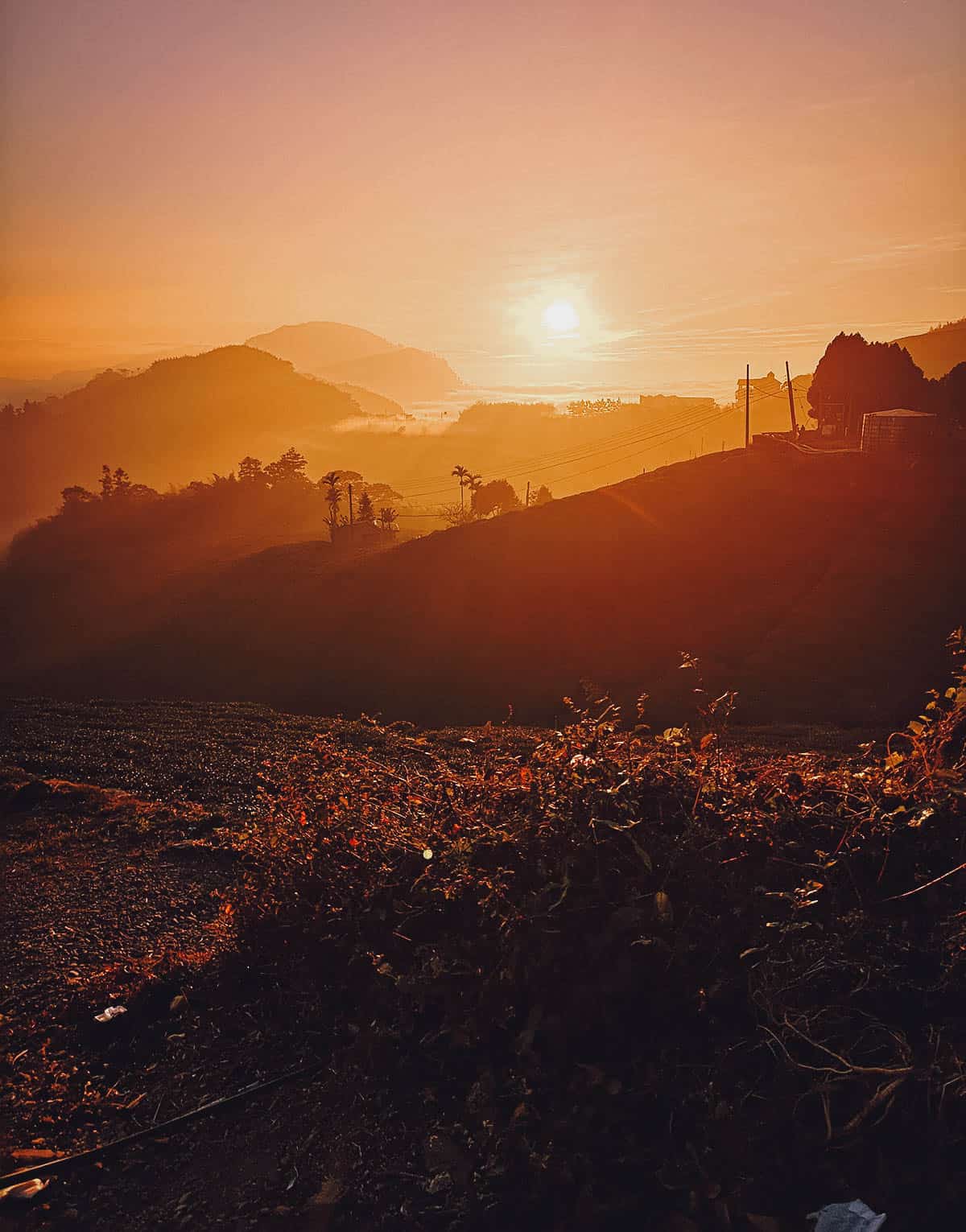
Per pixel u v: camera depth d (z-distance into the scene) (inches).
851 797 169.9
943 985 138.4
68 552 5162.4
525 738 657.6
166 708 1100.5
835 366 3459.6
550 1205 125.3
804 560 2284.7
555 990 148.8
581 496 3221.0
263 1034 173.8
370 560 3390.7
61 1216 128.5
